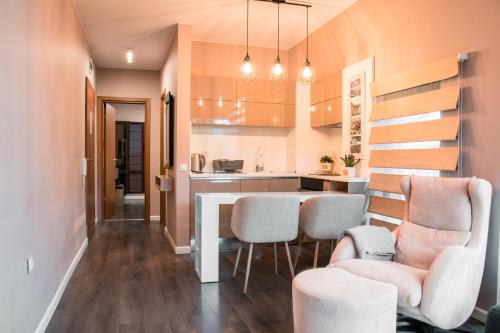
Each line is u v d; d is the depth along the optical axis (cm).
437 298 209
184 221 468
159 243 519
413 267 254
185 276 371
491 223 268
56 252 301
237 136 582
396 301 206
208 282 352
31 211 228
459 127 292
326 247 492
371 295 198
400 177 354
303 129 556
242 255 454
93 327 259
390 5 370
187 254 459
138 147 1114
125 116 1099
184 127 471
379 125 387
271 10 443
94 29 491
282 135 600
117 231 602
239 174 495
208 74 560
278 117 564
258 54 581
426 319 212
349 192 394
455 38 297
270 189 510
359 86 420
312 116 544
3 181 180
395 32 364
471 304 233
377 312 195
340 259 266
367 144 408
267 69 586
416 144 346
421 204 276
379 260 272
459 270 217
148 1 411
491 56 267
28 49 224
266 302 303
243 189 497
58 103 314
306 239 512
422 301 211
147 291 329
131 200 1031
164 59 631
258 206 317
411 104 337
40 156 252
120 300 308
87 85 512
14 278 196
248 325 262
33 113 235
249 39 548
